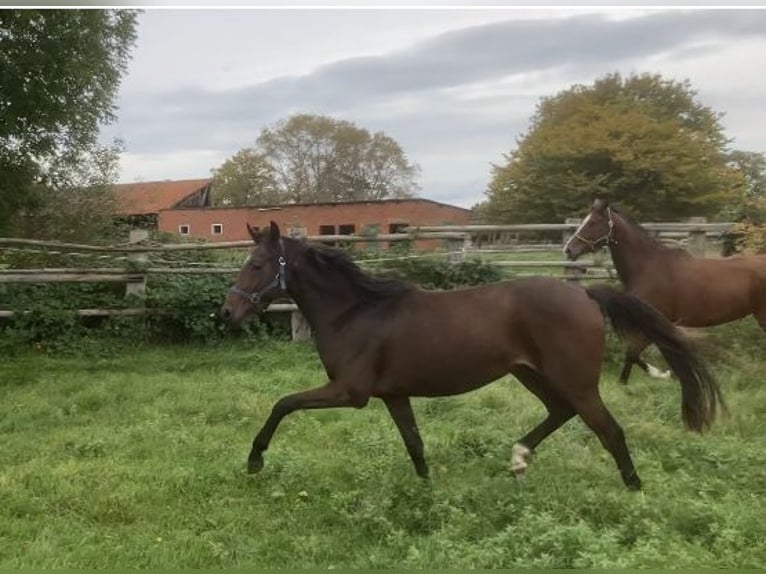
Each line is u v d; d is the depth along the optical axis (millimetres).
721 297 7410
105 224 17375
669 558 3408
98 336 9406
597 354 4355
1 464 5227
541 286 4426
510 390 7246
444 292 4586
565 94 43000
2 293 9258
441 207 39625
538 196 38156
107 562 3652
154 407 6812
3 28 12188
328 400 4508
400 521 4141
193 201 52094
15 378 7992
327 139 59375
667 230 11352
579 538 3543
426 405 6719
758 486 4578
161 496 4539
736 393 6965
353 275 4594
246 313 4785
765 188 44875
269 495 4598
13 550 3777
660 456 5215
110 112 16594
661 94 42125
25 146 14469
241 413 6609
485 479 4648
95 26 13375
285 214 40000
